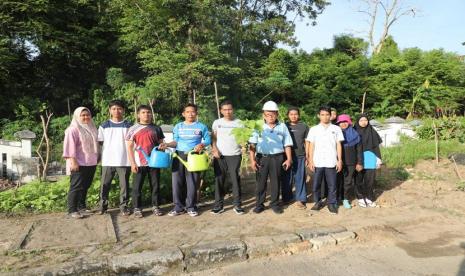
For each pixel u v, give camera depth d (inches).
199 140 215.9
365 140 242.4
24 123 545.3
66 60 682.8
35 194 236.8
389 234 196.7
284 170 238.7
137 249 165.3
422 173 324.5
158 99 627.8
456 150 399.2
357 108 828.0
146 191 242.2
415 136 524.7
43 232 184.4
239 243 170.6
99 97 627.5
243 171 337.4
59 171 374.3
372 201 247.6
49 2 628.1
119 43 681.6
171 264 157.5
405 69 850.1
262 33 804.0
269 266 162.1
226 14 710.5
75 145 201.0
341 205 245.4
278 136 221.6
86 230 187.5
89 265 149.0
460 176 316.2
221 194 222.4
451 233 203.3
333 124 241.4
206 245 167.5
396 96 833.5
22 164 355.6
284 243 177.8
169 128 315.6
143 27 645.3
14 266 148.3
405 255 173.8
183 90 609.9
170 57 604.7
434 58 860.0
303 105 824.9
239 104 719.7
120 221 204.8
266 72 781.9
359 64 832.3
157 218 211.0
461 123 516.7
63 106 693.3
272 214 221.8
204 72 617.6
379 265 162.9
